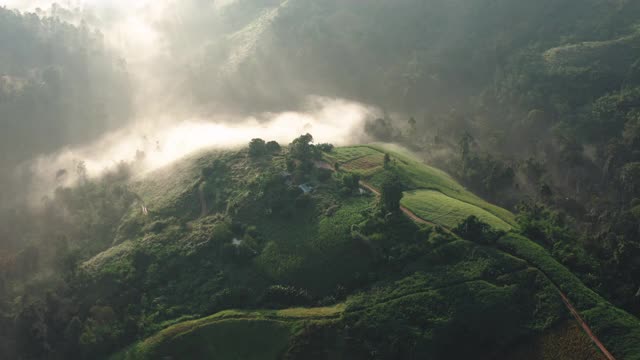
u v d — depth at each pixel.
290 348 92.56
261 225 122.19
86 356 102.81
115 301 113.50
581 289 93.44
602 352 84.12
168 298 111.38
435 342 89.25
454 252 102.25
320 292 103.62
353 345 90.75
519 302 92.75
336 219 116.81
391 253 104.94
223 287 109.75
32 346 106.75
